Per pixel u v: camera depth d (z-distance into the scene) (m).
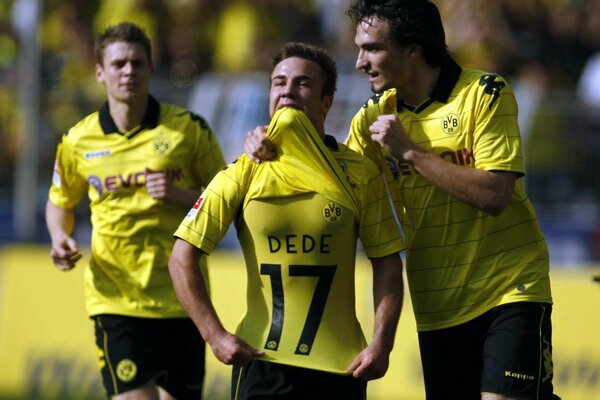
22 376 30.89
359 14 14.55
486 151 14.28
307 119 13.33
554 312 28.05
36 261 31.72
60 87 35.56
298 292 13.38
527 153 31.89
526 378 14.58
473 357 15.22
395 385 28.39
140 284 19.30
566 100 31.88
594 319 27.72
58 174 19.95
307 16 39.53
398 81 14.68
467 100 14.54
